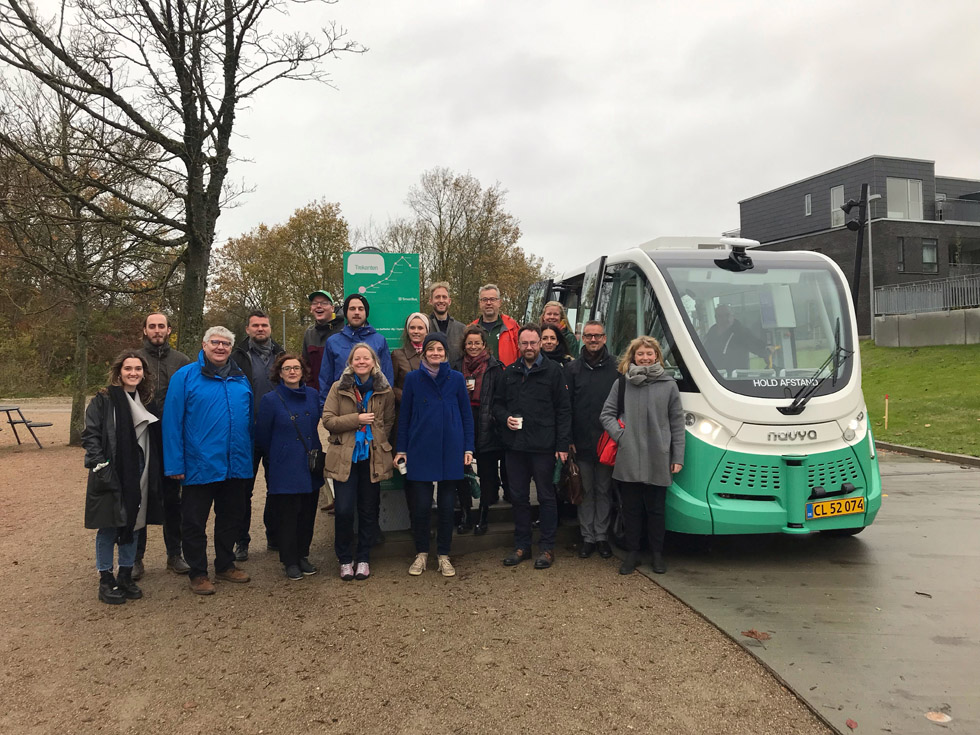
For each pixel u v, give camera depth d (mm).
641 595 4789
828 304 5770
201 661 3875
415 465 5227
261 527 7137
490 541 6008
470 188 32000
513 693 3438
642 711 3240
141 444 4855
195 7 7953
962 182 35438
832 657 3738
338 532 5230
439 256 31969
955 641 3949
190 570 5004
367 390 5297
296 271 36531
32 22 7273
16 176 8805
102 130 9141
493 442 5754
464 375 5863
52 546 6352
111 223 8664
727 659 3764
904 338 23703
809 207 34594
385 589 5012
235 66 8586
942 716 3121
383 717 3244
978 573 5184
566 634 4137
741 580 5070
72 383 31188
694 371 5375
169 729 3178
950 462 10727
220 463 4938
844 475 5258
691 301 5672
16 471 10883
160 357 5410
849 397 5379
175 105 8078
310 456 5207
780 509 5145
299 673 3707
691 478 5281
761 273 5895
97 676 3713
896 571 5254
